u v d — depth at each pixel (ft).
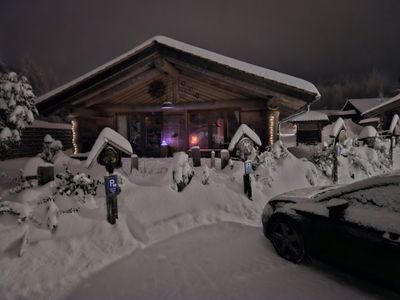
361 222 10.92
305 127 110.63
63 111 42.88
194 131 44.50
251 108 40.75
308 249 13.07
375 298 10.80
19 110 20.67
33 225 15.08
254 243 16.38
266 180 28.19
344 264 11.53
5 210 15.01
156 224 18.51
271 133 39.60
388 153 50.75
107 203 16.58
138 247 15.79
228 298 11.17
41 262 13.30
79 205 17.25
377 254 10.24
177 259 14.58
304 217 13.24
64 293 11.81
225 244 16.40
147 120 46.37
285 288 11.71
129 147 20.35
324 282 12.07
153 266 13.89
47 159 34.35
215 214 21.01
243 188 25.20
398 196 10.55
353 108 135.64
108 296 11.56
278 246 14.82
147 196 20.44
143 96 44.88
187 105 43.11
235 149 32.19
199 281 12.49
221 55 37.37
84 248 14.62
